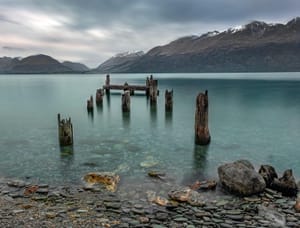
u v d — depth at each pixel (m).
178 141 21.09
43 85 103.38
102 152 18.19
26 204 10.41
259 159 17.11
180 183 13.09
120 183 12.90
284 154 18.08
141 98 50.97
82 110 38.28
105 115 33.84
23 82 130.38
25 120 30.61
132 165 15.62
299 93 59.34
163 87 83.12
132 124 28.20
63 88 86.06
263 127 26.52
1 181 13.16
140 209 10.17
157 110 37.59
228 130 25.20
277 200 10.95
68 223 8.88
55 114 34.88
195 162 16.28
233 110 37.38
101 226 8.73
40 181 13.22
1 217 9.24
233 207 10.39
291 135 23.22
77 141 21.12
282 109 37.75
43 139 21.69
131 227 8.73
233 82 106.12
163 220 9.31
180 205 10.48
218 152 18.30
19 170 14.81
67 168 15.13
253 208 10.27
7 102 47.94
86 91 73.38
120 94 60.75
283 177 12.09
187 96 56.41
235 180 11.65
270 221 9.31
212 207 10.34
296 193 11.58
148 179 13.49
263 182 11.66
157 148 19.17
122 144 20.25
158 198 10.91
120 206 10.41
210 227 8.86
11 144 20.17
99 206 10.38
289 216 9.68
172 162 16.23
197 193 11.38
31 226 8.61
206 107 19.20
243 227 8.88
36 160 16.50
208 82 109.94
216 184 12.45
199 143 19.66
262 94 58.09
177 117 32.25
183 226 8.89
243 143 20.59
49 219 9.14
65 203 10.60
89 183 12.60
